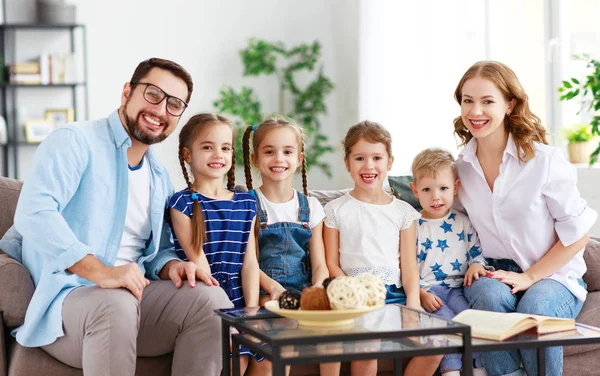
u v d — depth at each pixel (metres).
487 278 2.25
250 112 5.94
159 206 2.09
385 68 5.23
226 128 2.25
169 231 2.24
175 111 2.02
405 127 5.04
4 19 5.85
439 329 1.53
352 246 2.40
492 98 2.29
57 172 1.87
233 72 6.15
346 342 1.60
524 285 2.24
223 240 2.20
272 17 6.20
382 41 5.26
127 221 2.04
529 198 2.29
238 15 6.15
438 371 2.20
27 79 5.72
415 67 4.97
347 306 1.54
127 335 1.77
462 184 2.45
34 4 5.91
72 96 5.96
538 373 1.89
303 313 1.55
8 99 5.89
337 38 6.25
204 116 2.26
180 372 1.92
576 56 3.71
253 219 2.27
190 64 6.09
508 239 2.33
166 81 2.00
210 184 2.25
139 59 6.03
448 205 2.45
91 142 1.97
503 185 2.33
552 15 4.11
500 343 1.58
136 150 2.07
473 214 2.41
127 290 1.83
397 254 2.41
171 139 5.97
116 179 2.00
